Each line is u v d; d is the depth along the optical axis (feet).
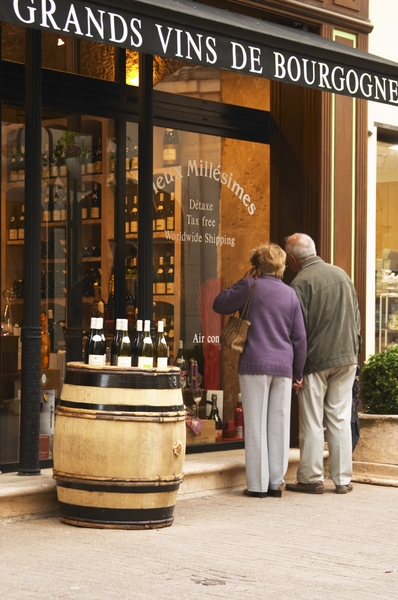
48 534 21.36
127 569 18.31
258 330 26.37
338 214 32.35
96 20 20.62
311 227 31.99
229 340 26.37
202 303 31.24
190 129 30.91
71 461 21.99
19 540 20.72
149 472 21.90
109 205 28.71
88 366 22.07
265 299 26.37
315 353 27.45
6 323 26.22
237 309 26.81
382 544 21.13
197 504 25.64
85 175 28.19
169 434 22.18
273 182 32.89
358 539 21.58
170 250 30.40
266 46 24.20
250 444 26.68
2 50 26.32
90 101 28.27
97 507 21.93
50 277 27.37
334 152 32.24
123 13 21.16
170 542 20.83
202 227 31.30
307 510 24.99
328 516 24.25
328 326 27.53
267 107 32.86
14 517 22.75
